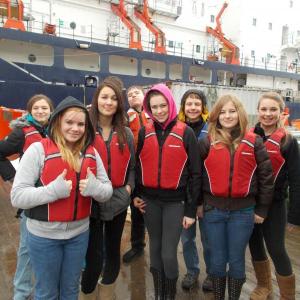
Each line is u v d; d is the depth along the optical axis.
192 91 3.18
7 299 2.84
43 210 1.96
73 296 2.18
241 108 2.43
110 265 2.63
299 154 2.59
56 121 2.02
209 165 2.48
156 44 16.38
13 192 1.92
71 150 2.07
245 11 21.42
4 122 7.46
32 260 2.05
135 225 3.71
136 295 2.98
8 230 4.41
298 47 22.58
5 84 11.20
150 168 2.54
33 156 1.97
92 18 16.28
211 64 17.58
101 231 2.45
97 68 14.65
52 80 13.14
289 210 2.66
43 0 15.09
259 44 22.22
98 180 2.10
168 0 18.59
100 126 2.50
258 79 20.28
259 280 2.96
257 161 2.43
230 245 2.51
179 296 2.98
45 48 13.33
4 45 12.77
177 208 2.55
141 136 2.61
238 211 2.47
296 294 3.02
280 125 2.66
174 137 2.48
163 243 2.55
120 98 2.45
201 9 19.98
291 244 4.19
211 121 2.53
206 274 3.38
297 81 22.23
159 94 2.51
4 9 12.85
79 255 2.12
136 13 17.52
